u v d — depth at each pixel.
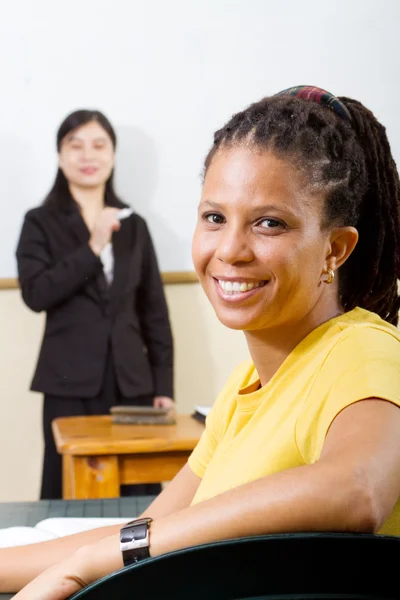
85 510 1.71
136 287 3.88
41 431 4.27
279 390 0.96
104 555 0.84
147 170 4.24
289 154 0.92
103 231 3.86
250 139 0.93
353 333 0.91
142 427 2.87
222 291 0.95
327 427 0.85
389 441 0.79
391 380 0.85
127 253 3.89
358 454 0.78
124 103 4.24
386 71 4.41
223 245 0.92
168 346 3.94
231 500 0.80
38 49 4.18
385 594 0.75
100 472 2.58
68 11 4.20
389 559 0.75
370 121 1.08
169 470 2.65
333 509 0.76
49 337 3.78
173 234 4.28
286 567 0.76
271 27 4.32
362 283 1.09
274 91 4.34
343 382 0.86
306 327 0.98
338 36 4.37
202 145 4.29
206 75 4.29
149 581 0.78
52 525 1.43
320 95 1.04
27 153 4.14
